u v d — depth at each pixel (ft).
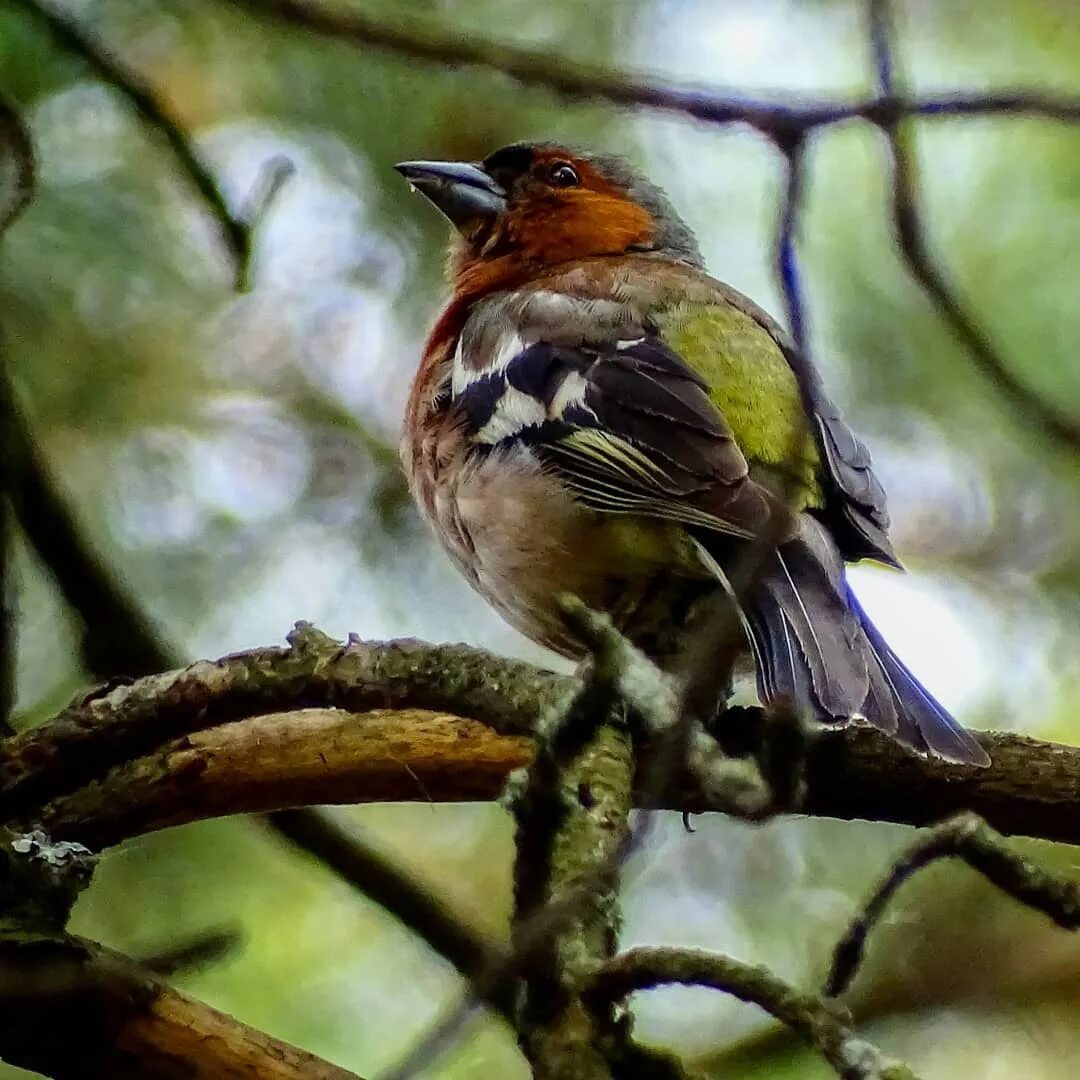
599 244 34.24
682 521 26.25
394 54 25.23
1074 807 22.90
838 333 33.09
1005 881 16.15
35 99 30.35
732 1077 28.89
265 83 32.07
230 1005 29.09
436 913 25.57
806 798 23.32
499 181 34.50
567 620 17.56
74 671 29.91
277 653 23.18
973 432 33.58
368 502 32.96
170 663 27.43
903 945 31.60
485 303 31.65
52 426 31.53
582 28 31.35
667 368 28.35
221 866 29.50
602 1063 15.39
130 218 31.14
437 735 23.00
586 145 34.73
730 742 24.56
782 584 25.43
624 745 19.99
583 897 15.60
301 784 23.25
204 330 32.30
